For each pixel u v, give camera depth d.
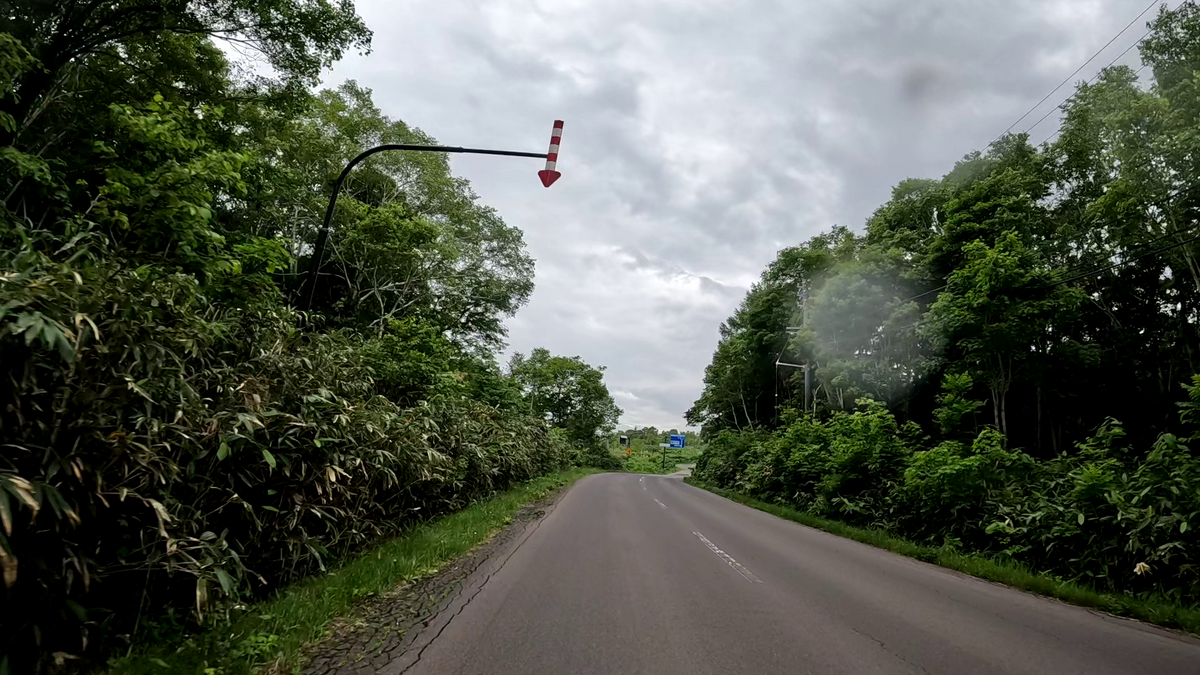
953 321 17.03
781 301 36.38
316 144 22.45
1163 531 7.54
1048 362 19.23
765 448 27.16
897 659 4.58
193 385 5.23
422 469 9.23
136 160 8.79
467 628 5.04
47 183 8.48
